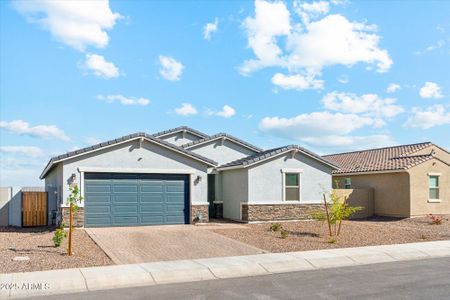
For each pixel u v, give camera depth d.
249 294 9.58
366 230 20.56
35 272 11.38
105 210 20.23
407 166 26.23
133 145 20.86
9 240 16.86
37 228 21.77
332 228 20.80
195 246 15.71
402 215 26.61
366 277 11.31
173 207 21.62
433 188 27.42
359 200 27.84
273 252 14.94
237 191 24.31
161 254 14.27
